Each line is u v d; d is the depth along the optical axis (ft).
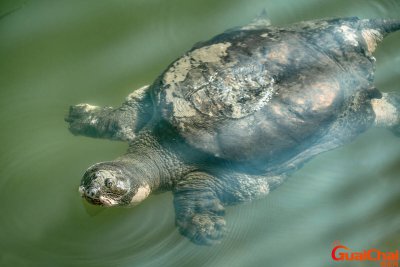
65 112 45.52
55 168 42.01
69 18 52.08
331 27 41.83
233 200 38.09
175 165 38.40
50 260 35.83
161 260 35.65
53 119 45.16
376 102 42.22
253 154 35.76
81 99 46.26
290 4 53.62
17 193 40.32
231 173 37.04
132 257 36.01
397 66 48.57
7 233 37.55
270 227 38.29
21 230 37.81
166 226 38.11
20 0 52.70
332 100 37.35
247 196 37.55
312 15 52.80
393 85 46.93
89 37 50.93
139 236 37.45
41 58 49.24
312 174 41.81
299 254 36.19
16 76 47.88
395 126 42.88
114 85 47.14
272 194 40.55
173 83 38.40
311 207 39.63
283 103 36.42
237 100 36.47
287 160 37.04
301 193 40.73
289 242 37.14
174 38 50.98
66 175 41.50
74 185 40.83
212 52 39.42
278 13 52.85
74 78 47.85
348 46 40.83
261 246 36.94
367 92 39.68
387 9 53.11
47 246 36.83
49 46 50.06
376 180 40.75
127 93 46.37
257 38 39.93
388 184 40.19
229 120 36.04
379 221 37.65
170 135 37.73
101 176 34.01
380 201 39.09
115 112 41.65
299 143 36.63
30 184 40.93
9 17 51.52
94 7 53.01
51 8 52.54
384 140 43.57
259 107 36.22
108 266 35.47
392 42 50.19
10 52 49.39
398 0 53.52
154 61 49.14
